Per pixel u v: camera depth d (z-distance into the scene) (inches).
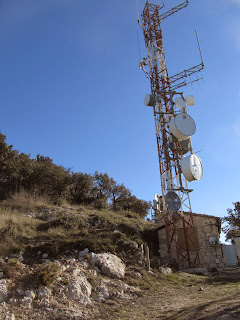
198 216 784.3
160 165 779.4
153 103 811.4
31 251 502.6
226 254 945.5
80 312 337.7
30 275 401.1
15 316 311.9
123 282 465.7
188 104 809.5
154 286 485.7
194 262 723.4
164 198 761.0
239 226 599.5
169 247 717.3
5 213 699.4
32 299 350.3
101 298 389.4
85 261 501.0
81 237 601.9
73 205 1050.7
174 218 729.0
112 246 579.2
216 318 280.1
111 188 1360.7
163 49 893.2
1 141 1069.1
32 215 765.3
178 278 557.9
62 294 371.6
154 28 923.4
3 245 492.4
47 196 1013.8
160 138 799.1
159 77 855.7
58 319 313.9
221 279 557.3
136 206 1395.2
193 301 380.5
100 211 960.3
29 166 1071.6
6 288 362.6
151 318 307.1
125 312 343.6
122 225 775.1
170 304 371.9
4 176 1015.0
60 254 516.4
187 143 785.6
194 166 696.4
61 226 655.8
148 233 803.4
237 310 299.3
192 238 762.8
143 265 568.7
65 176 1147.9
